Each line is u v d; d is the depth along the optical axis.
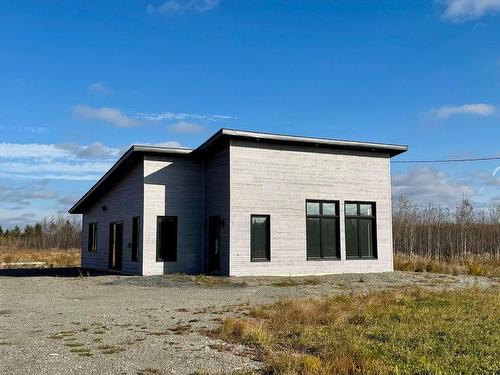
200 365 6.40
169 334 8.23
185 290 14.38
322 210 19.34
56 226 72.69
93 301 12.18
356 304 10.70
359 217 20.00
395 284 15.94
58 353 6.95
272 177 18.45
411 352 6.87
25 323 9.22
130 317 9.83
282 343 7.65
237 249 17.72
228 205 17.84
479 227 40.56
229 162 17.88
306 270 18.66
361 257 19.83
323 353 6.95
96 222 24.58
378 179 20.41
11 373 5.99
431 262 24.28
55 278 18.59
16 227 90.25
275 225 18.36
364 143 19.69
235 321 8.73
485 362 6.38
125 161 20.02
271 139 18.17
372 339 7.74
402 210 44.94
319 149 19.36
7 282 17.19
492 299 11.66
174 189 19.48
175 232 19.39
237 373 6.02
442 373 5.93
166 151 19.14
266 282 16.20
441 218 41.91
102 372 6.07
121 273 20.73
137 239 19.66
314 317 9.34
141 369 6.21
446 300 11.48
